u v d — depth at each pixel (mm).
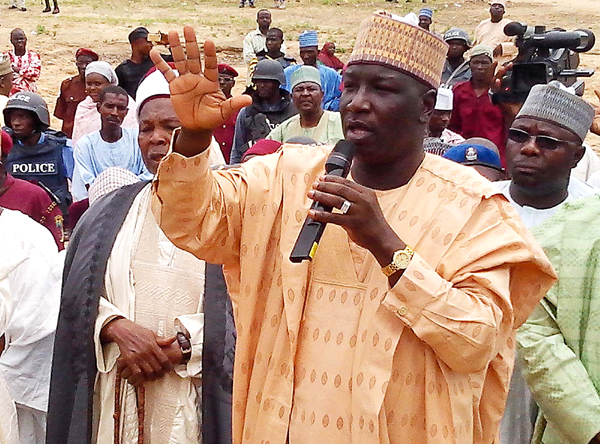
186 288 3646
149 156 3865
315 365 2492
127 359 3492
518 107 5730
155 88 3852
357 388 2395
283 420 2508
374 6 31469
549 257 3568
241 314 2613
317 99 8344
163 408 3568
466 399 2447
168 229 2523
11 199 5766
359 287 2480
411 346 2430
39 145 7785
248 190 2604
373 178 2562
